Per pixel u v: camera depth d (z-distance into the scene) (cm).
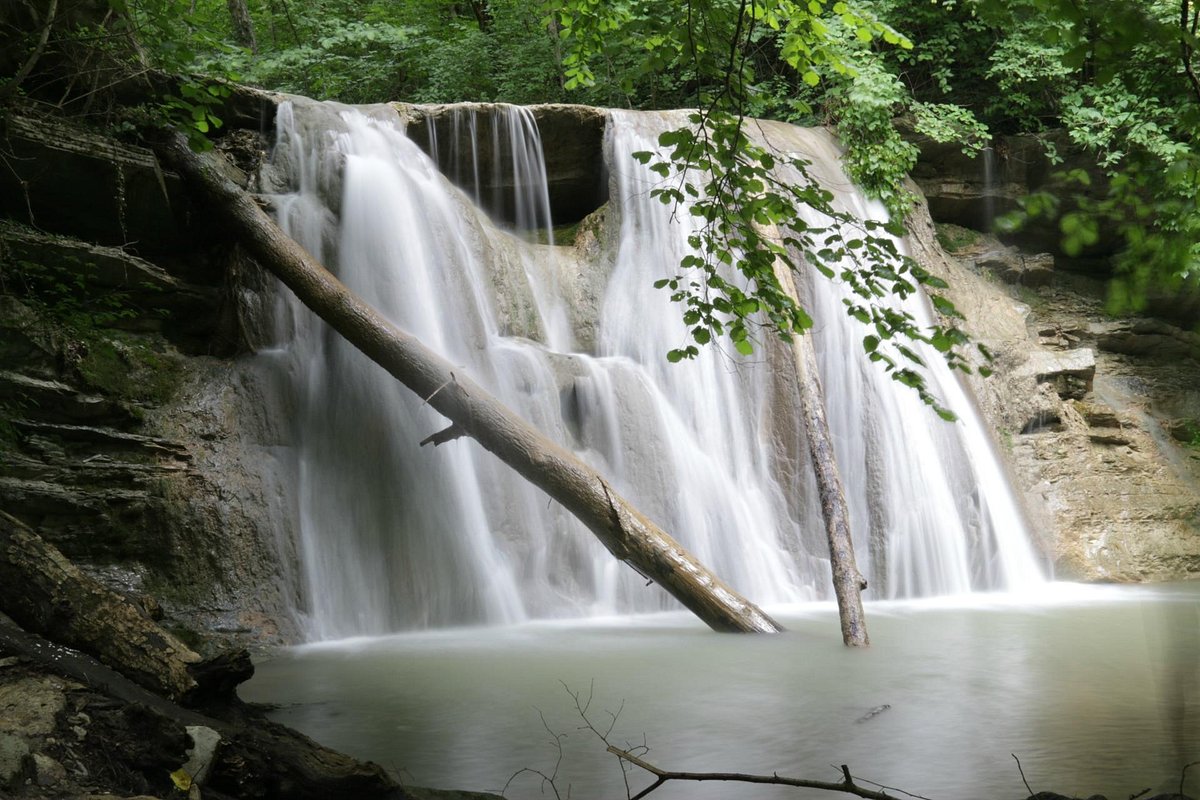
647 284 1376
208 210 1154
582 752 579
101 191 1118
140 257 1187
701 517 1233
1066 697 698
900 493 1320
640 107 2023
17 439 971
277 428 1108
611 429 1231
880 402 1348
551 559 1162
